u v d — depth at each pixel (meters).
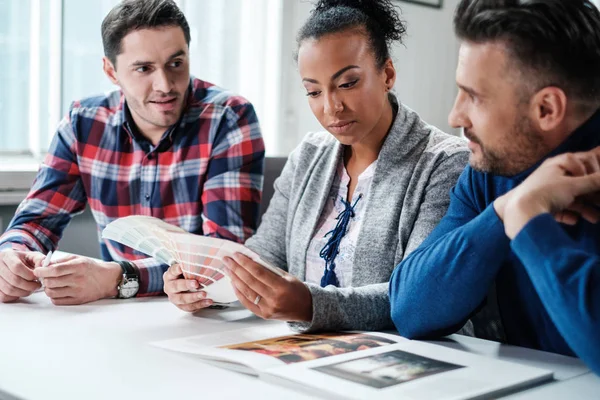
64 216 1.88
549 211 0.92
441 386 0.85
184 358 1.01
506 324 1.20
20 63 2.39
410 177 1.42
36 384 0.89
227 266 1.18
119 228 1.34
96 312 1.33
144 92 1.72
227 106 1.85
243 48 2.88
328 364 0.94
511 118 0.99
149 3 1.68
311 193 1.56
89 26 2.51
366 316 1.20
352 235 1.47
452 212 1.24
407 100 3.50
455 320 1.10
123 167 1.86
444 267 1.09
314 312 1.15
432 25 3.53
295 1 2.98
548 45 0.95
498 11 0.96
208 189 1.81
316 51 1.33
